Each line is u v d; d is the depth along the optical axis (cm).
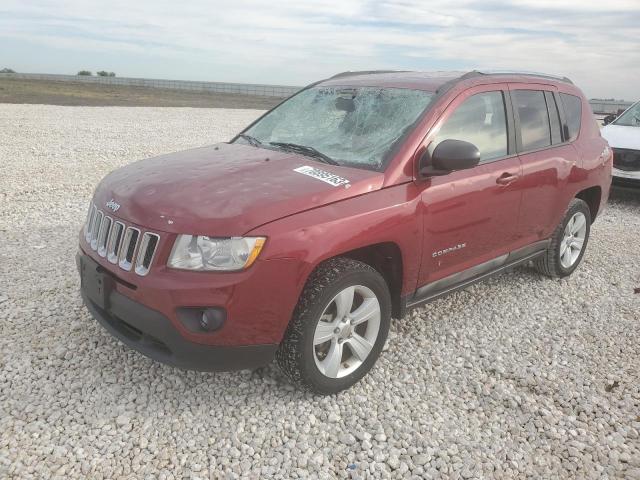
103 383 339
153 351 304
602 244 684
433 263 379
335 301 323
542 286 532
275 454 291
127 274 302
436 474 284
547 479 285
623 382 374
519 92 458
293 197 308
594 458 301
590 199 573
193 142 1390
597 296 516
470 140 400
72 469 271
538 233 484
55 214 690
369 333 350
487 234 417
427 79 419
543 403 347
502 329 441
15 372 346
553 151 480
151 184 332
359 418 324
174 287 283
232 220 288
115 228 320
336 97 433
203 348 290
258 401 331
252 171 343
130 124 1769
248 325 293
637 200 961
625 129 936
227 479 272
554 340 429
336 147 383
